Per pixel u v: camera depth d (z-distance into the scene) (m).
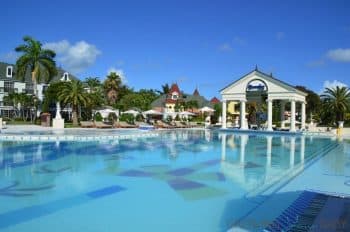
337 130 41.00
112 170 13.97
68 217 7.81
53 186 10.91
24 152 19.20
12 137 26.27
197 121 67.12
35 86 53.22
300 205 8.38
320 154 20.31
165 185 11.24
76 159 16.88
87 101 48.31
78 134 29.69
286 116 68.94
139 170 14.09
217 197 9.67
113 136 28.95
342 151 22.16
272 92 43.41
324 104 59.72
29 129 36.88
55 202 9.04
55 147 21.75
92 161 16.34
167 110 75.25
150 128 45.78
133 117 54.84
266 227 6.88
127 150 21.06
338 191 9.98
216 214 8.11
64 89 46.81
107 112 56.69
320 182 11.43
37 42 51.91
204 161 16.94
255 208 8.23
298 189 10.27
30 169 13.90
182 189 10.66
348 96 57.56
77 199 9.37
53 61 53.12
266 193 9.95
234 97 46.12
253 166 15.44
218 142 28.09
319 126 54.72
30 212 8.16
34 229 7.05
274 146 25.25
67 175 12.77
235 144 26.50
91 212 8.21
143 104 79.50
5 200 9.21
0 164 15.11
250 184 11.41
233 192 10.27
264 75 43.81
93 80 78.12
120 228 7.15
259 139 32.09
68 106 60.16
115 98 80.69
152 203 9.05
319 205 8.37
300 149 23.25
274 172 13.83
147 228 7.16
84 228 7.14
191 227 7.24
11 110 63.91
